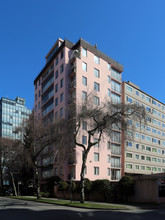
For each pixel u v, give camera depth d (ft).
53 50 183.83
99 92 145.38
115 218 41.39
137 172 167.02
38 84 195.52
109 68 158.51
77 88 133.80
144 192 83.10
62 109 139.44
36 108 193.98
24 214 46.78
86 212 51.75
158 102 209.05
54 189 124.16
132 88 178.81
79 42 142.82
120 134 148.25
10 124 377.71
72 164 122.42
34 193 144.46
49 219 39.58
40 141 94.99
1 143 128.77
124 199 89.51
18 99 410.11
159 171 192.54
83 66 140.97
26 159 109.70
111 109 74.33
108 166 140.36
